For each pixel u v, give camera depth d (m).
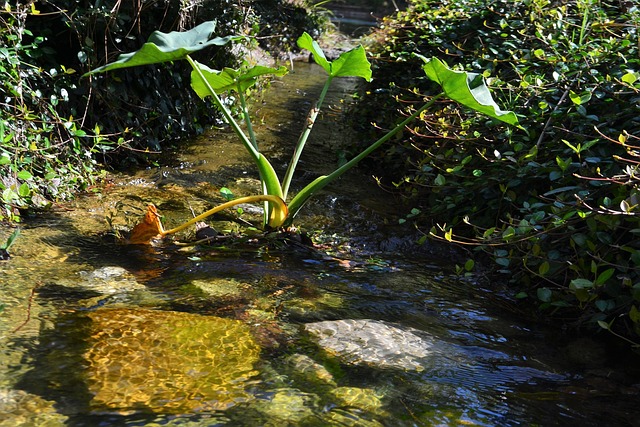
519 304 3.05
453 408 2.08
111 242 3.36
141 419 1.84
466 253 3.61
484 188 3.61
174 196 4.16
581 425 2.04
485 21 4.89
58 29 4.45
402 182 4.19
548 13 4.67
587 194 2.89
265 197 3.46
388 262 3.44
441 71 3.18
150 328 2.40
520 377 2.34
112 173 4.49
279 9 12.23
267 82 7.86
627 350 2.63
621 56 3.57
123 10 4.70
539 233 2.88
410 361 2.38
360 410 2.01
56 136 4.18
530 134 3.55
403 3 23.33
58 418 1.81
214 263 3.20
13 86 3.76
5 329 2.31
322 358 2.32
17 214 3.49
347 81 10.20
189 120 5.61
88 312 2.51
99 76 4.57
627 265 2.71
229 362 2.21
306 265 3.30
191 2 5.13
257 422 1.88
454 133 3.96
